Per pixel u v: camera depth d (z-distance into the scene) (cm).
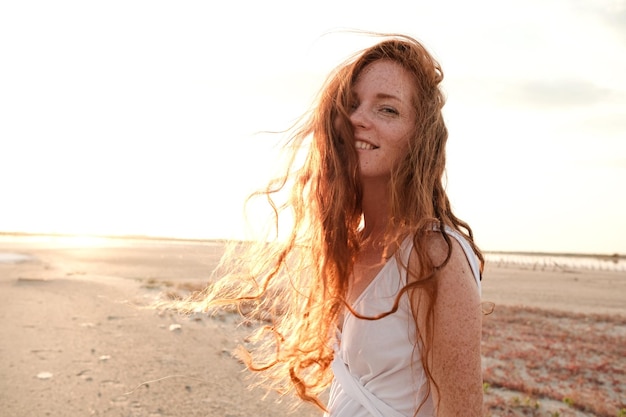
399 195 121
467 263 111
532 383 983
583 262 14950
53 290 2020
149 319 1315
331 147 136
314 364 163
